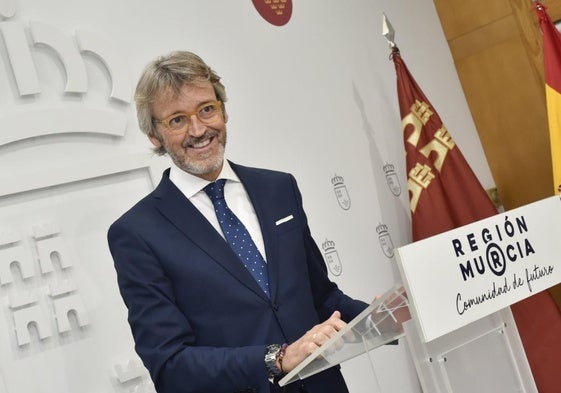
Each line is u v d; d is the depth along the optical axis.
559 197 2.10
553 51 4.16
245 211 2.50
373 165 4.17
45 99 3.04
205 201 2.47
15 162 2.92
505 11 4.75
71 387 2.88
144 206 2.42
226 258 2.35
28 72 2.97
